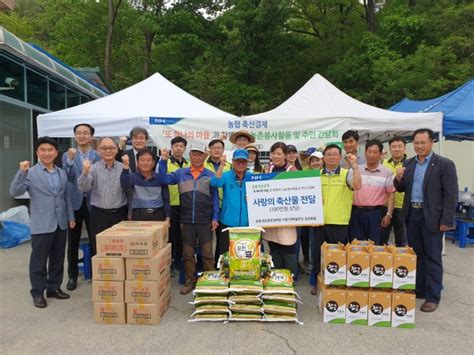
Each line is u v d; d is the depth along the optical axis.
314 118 6.15
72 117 5.98
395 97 16.64
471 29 15.95
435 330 3.52
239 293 3.71
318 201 4.19
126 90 6.91
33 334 3.40
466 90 7.43
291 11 23.05
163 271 3.85
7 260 5.88
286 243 4.29
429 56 15.59
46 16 24.80
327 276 3.69
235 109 20.34
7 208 7.57
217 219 4.45
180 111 6.42
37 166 4.06
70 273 4.66
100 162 4.45
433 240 4.00
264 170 5.73
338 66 19.38
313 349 3.15
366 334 3.44
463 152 11.38
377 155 4.45
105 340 3.29
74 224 4.37
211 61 20.42
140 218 4.46
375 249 3.79
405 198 4.27
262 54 21.84
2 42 6.38
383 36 19.70
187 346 3.19
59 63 9.81
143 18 21.50
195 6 23.08
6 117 7.57
